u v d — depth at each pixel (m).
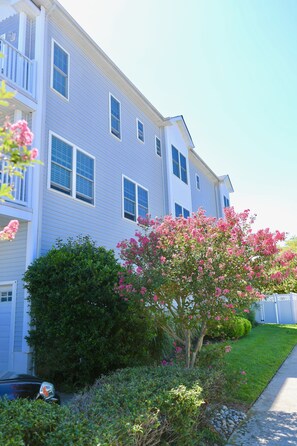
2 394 4.68
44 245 9.94
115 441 2.85
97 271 8.25
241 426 5.83
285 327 19.86
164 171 18.44
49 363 8.22
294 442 5.12
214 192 28.28
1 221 9.59
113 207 13.61
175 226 7.41
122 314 8.07
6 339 9.66
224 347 7.56
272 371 9.62
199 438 4.58
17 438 2.64
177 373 5.36
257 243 6.70
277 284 6.82
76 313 7.95
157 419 3.62
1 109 10.09
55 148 10.94
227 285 6.45
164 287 6.83
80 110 12.43
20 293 9.45
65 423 3.04
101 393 4.40
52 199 10.49
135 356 8.35
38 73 10.54
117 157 14.42
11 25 11.49
